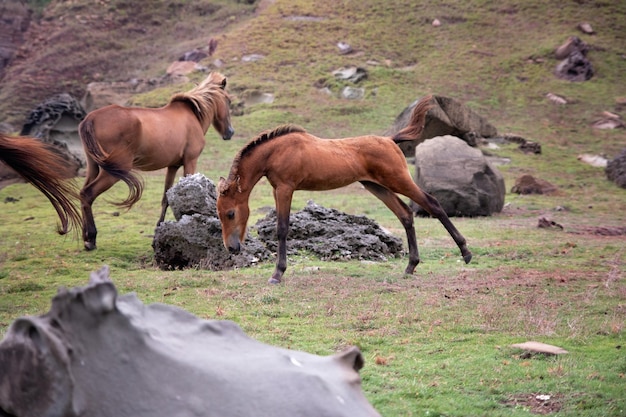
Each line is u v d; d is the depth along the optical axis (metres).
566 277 13.21
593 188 28.70
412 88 43.62
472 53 48.09
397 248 15.52
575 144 37.53
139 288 12.08
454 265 14.41
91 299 3.42
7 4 65.19
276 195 12.64
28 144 10.18
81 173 28.89
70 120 33.50
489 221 21.12
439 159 22.62
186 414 3.44
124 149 15.87
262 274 13.15
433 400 6.97
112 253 15.48
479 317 10.16
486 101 42.72
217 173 29.77
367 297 11.41
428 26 51.72
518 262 14.85
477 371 7.82
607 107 42.31
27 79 57.25
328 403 3.62
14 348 3.33
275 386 3.62
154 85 48.94
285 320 10.09
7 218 21.30
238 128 37.81
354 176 12.93
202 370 3.59
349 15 53.47
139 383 3.46
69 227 18.84
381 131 37.88
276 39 50.31
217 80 18.61
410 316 10.20
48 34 63.50
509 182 29.48
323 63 46.94
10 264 14.61
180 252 14.09
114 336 3.49
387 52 48.62
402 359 8.32
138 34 62.03
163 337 3.76
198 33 59.97
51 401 3.26
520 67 46.50
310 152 12.60
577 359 8.28
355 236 15.09
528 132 38.75
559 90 44.06
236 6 63.25
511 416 6.58
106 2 65.56
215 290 11.88
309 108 40.81
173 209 14.78
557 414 6.68
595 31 50.91
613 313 10.47
